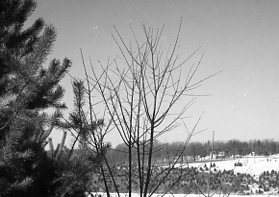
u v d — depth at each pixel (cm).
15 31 646
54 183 468
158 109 279
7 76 504
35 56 463
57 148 516
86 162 357
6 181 462
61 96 537
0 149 449
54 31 464
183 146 276
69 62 538
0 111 478
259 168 4009
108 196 268
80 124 282
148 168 261
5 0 642
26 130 492
